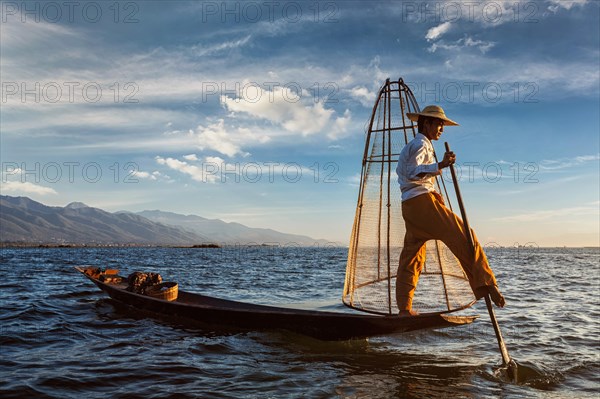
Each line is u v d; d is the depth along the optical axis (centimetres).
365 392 434
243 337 672
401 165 519
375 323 537
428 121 523
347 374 493
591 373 496
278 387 449
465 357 564
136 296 855
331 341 624
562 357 560
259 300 1138
